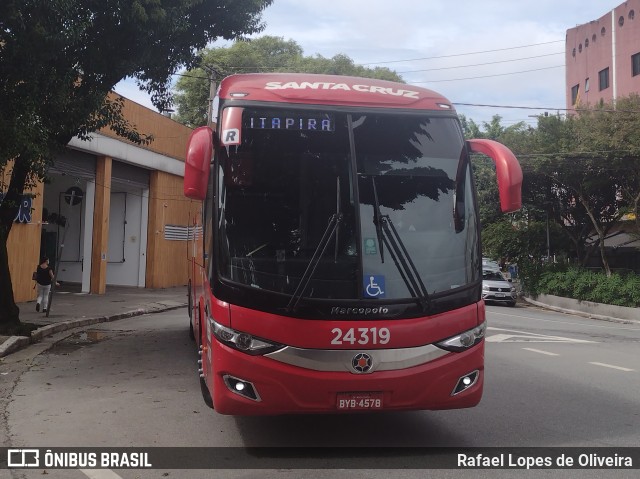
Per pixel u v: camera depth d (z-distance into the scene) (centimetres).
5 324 1148
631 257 2917
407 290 491
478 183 3097
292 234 498
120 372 880
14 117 917
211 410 667
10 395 732
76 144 2091
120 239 2736
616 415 660
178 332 1338
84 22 955
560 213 2862
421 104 560
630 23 3114
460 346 501
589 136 2194
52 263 2605
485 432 591
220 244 498
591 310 2408
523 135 2577
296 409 473
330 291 481
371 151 529
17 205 1129
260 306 478
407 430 595
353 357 474
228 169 513
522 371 921
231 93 545
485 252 3591
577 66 3622
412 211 518
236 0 1210
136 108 2480
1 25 880
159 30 1062
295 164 517
